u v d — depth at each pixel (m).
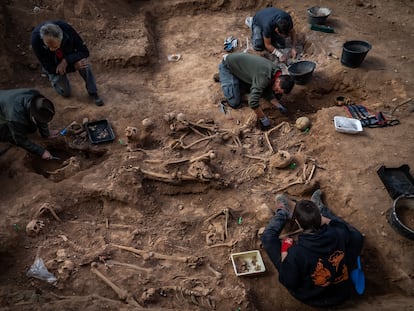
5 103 4.18
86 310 3.21
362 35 6.73
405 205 4.12
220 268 3.82
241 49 6.85
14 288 3.46
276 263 3.51
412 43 6.54
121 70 6.26
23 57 6.05
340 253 3.26
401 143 4.84
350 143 4.86
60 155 4.97
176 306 3.44
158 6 7.63
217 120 5.32
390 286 3.78
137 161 4.61
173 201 4.48
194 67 6.46
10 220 3.93
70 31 4.82
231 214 4.21
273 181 4.61
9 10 6.32
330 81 5.92
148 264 3.75
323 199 4.44
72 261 3.66
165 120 5.14
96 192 4.26
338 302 3.54
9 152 4.67
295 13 7.29
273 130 5.22
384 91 5.66
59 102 5.43
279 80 4.65
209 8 7.80
